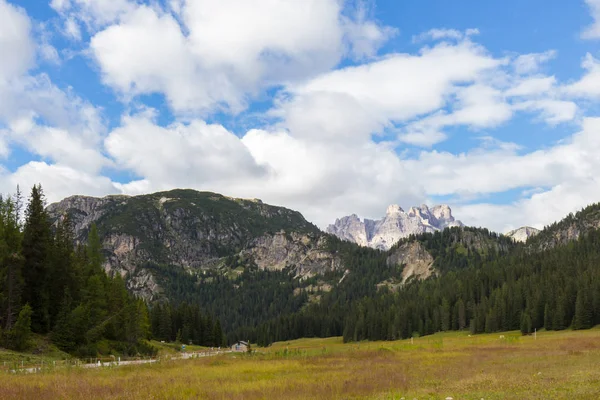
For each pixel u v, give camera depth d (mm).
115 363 55344
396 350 82188
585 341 75375
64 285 77125
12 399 24188
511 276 194875
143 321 107562
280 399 23797
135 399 24125
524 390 24078
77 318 68438
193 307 166875
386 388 27828
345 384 29375
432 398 22984
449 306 182000
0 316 63062
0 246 65875
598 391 21953
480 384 27594
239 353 81062
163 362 57812
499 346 78750
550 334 126250
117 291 99562
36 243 74000
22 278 68312
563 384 25500
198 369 46781
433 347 86938
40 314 71188
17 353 55500
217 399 24375
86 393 26000
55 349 63375
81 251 98250
